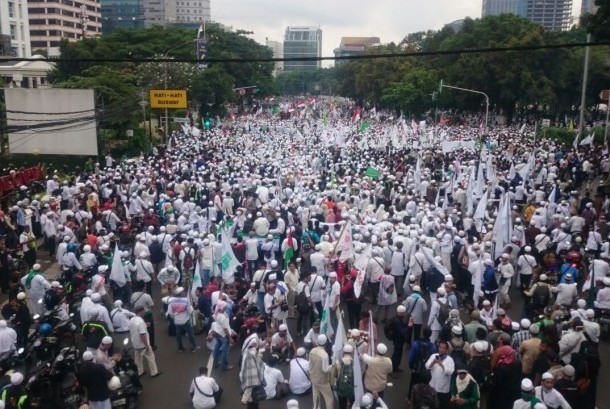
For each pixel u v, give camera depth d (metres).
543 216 21.66
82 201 24.66
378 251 17.27
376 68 107.12
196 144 48.31
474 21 92.44
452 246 18.33
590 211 22.70
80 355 13.35
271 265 16.42
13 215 23.17
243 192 27.14
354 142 50.06
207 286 16.03
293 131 64.56
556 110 85.00
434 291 16.48
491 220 21.22
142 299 14.82
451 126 75.75
